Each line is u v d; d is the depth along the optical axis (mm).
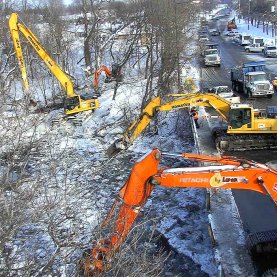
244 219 16328
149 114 24312
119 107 34281
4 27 33969
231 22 102438
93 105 33594
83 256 10961
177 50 37312
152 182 11312
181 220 17375
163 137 28828
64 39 58594
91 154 26188
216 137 25594
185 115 30594
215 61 53250
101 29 60156
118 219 10719
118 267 8969
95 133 30234
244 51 67750
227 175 11625
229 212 16625
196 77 48094
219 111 25000
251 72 38750
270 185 11648
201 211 17953
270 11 106500
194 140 26547
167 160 24578
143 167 11258
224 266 13242
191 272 14016
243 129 24516
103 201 18781
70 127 30906
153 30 41406
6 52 32812
